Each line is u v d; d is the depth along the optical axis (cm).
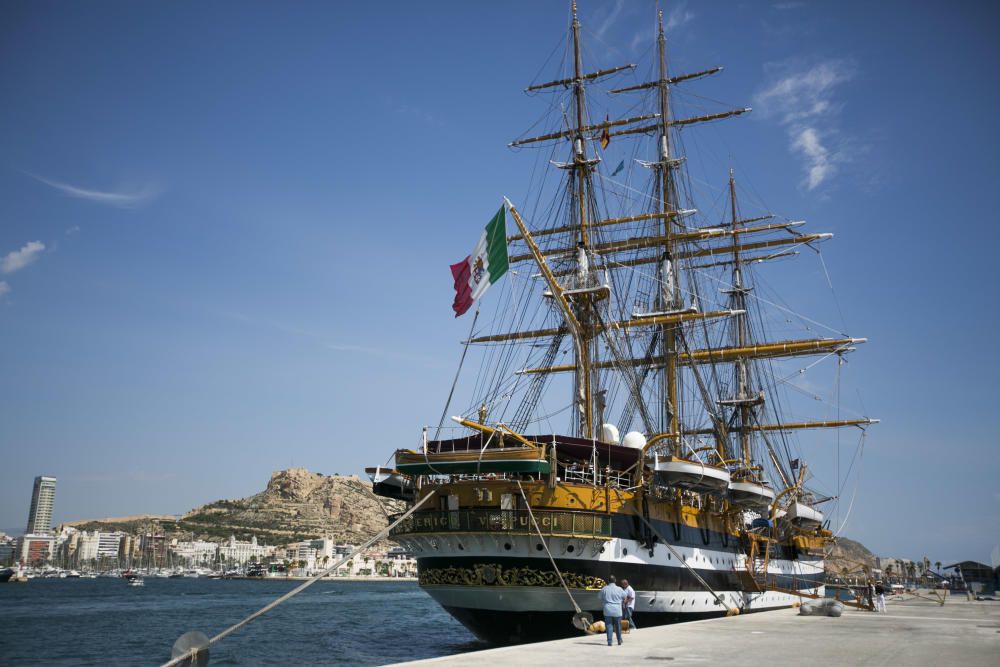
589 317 5194
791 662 1992
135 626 7594
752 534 5528
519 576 3597
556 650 2302
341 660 4472
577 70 5869
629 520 3856
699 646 2405
